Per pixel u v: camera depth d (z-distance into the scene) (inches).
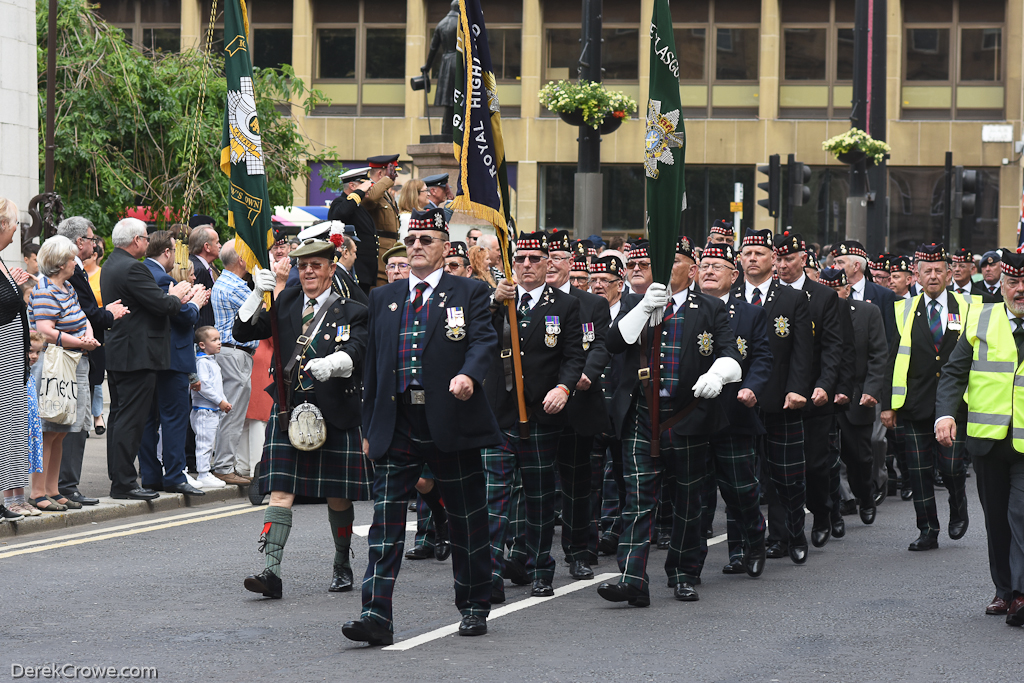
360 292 515.8
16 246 910.4
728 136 2252.7
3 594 473.4
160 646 395.9
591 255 684.7
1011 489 451.2
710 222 2283.5
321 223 479.8
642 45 2256.4
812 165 2252.7
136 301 666.8
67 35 1290.6
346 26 2305.6
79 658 379.2
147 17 2324.1
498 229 473.4
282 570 531.2
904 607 473.7
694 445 473.1
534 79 2253.9
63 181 1272.1
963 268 758.5
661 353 469.4
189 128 1283.2
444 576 531.2
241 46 522.3
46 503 626.8
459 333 402.6
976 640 420.8
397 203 848.9
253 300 472.7
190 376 716.7
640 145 2241.6
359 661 378.6
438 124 2258.9
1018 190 2210.9
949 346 632.4
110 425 684.7
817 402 581.9
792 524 577.3
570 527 530.9
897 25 2240.4
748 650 401.7
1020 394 450.9
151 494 681.0
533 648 399.5
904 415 622.2
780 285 585.6
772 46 2237.9
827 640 417.7
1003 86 2241.6
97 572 517.3
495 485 487.5
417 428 405.1
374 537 403.5
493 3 2274.9
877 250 1407.5
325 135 2281.0
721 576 540.1
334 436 468.8
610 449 593.3
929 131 2231.8
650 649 400.5
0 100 904.3
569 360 486.3
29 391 598.5
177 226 741.3
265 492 478.6
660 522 613.0
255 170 519.8
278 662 375.9
